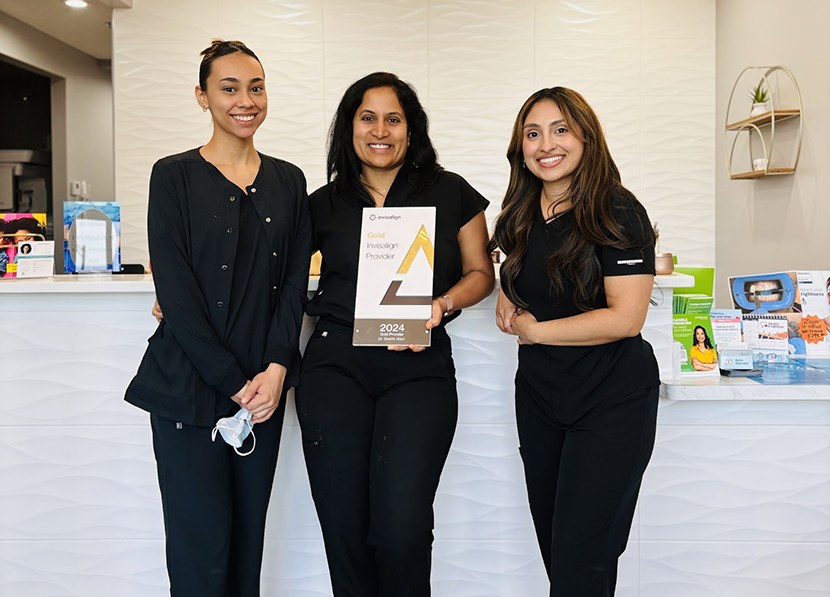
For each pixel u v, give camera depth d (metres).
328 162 1.88
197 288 1.65
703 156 4.91
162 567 2.16
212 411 1.65
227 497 1.70
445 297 1.76
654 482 2.08
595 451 1.56
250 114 1.68
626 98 4.88
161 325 1.73
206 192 1.67
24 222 2.37
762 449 2.06
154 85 4.84
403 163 1.87
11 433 2.13
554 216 1.65
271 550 2.15
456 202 1.84
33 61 5.66
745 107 4.42
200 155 1.72
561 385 1.64
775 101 4.06
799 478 2.06
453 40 4.83
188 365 1.66
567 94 1.61
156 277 1.64
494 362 2.15
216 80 1.66
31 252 2.32
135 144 4.88
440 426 1.70
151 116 4.86
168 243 1.64
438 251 1.79
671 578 2.10
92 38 5.86
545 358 1.68
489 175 4.89
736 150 4.58
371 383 1.75
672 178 4.92
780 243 4.02
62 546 2.16
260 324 1.72
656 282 2.08
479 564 2.17
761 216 4.25
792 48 3.83
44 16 5.18
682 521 2.08
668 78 4.87
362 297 1.73
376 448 1.67
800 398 1.95
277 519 2.14
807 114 3.70
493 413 2.16
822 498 2.05
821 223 3.59
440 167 1.90
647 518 2.09
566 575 1.55
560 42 4.84
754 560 2.07
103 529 2.16
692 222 4.95
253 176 1.74
